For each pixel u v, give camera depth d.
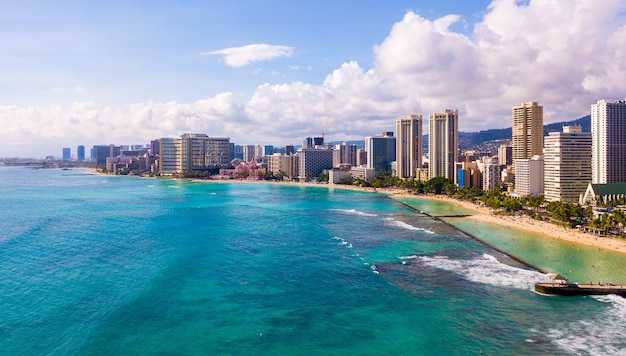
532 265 156.12
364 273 147.25
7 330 100.31
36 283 132.88
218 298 123.19
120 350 92.56
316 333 102.00
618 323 106.50
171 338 98.56
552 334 100.88
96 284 132.88
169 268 150.75
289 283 137.00
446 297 124.25
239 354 92.06
